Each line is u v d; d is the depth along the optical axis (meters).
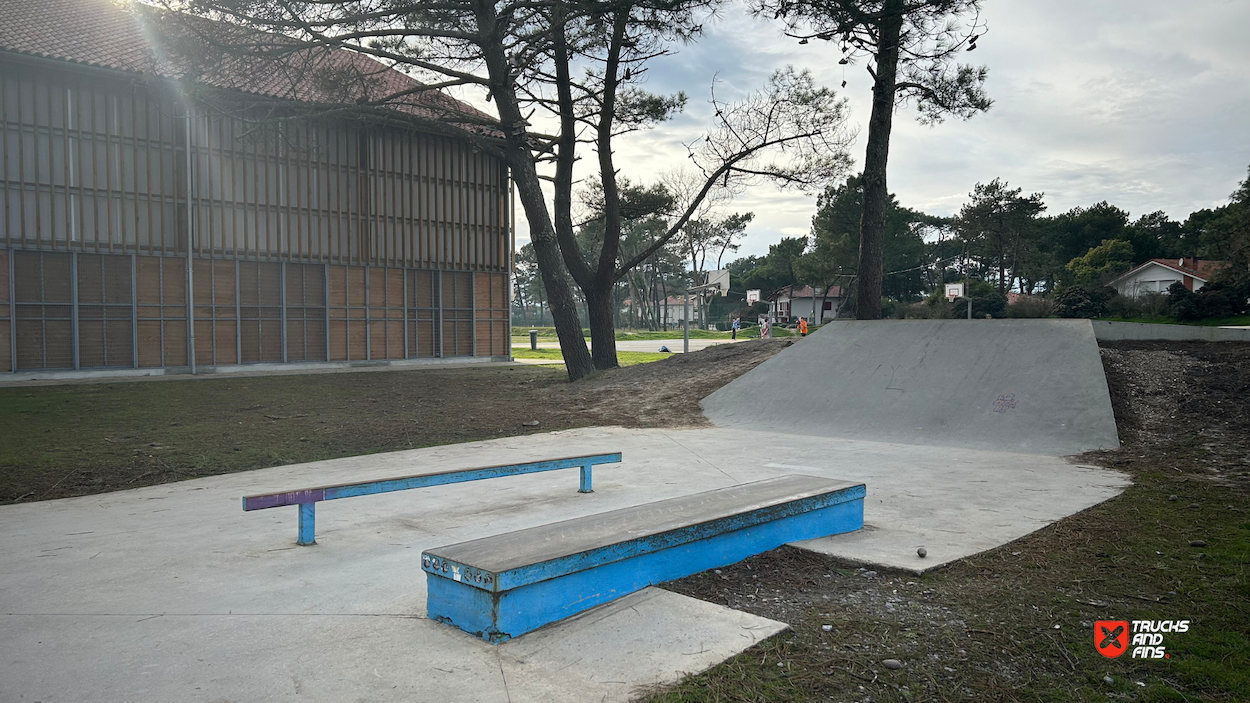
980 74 15.38
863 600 3.89
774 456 9.09
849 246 48.69
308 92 22.64
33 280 18.94
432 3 17.55
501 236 28.19
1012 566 4.48
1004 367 11.42
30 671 2.99
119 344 20.16
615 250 19.48
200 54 16.16
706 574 4.28
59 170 19.11
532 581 3.38
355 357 24.55
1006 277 71.50
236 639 3.33
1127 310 19.36
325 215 23.73
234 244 21.88
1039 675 3.03
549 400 15.59
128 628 3.48
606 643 3.25
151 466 8.63
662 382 16.03
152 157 20.44
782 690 2.85
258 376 20.31
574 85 19.09
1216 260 50.50
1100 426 9.40
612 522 4.22
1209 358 11.57
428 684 2.86
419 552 4.86
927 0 14.59
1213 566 4.40
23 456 9.02
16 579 4.31
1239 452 8.05
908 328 13.68
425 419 12.78
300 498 4.96
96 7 22.58
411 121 19.17
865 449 9.64
